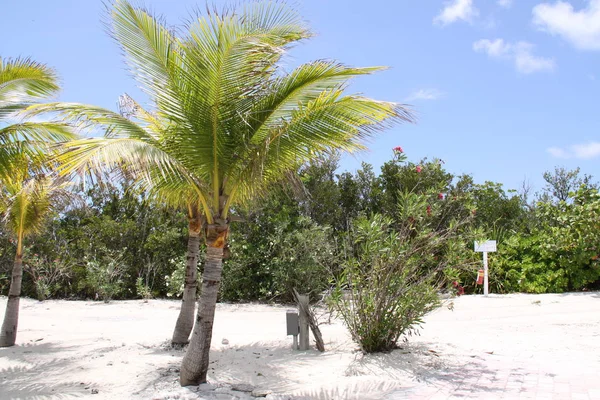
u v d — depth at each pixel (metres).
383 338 7.10
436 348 7.45
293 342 7.95
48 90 8.26
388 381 5.82
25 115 6.23
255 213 16.19
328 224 16.22
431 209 7.82
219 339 9.24
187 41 5.56
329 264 14.36
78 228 18.70
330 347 7.88
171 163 5.50
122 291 18.06
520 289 15.47
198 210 8.13
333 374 6.30
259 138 6.00
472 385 5.52
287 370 6.61
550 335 8.41
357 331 7.23
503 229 18.08
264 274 16.27
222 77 5.60
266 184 6.73
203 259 16.27
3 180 7.68
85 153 4.86
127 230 18.20
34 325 11.73
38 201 8.98
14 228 9.24
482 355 7.01
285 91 5.77
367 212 18.70
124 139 5.27
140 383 6.14
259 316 13.09
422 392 5.33
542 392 5.12
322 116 5.65
